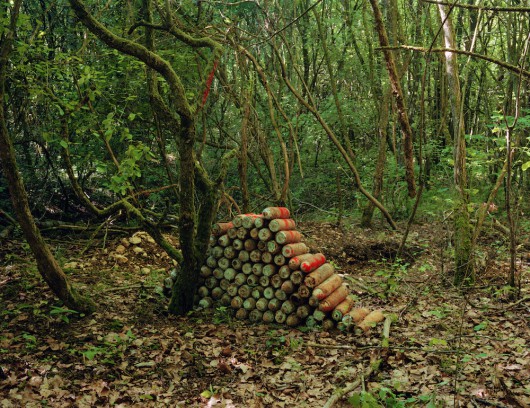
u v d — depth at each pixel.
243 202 8.48
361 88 15.06
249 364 4.85
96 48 9.08
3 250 7.70
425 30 12.48
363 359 4.84
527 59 11.53
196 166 6.11
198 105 5.66
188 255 5.96
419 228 10.72
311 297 5.75
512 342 5.06
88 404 4.03
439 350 4.79
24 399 3.96
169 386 4.44
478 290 6.78
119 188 5.77
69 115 6.61
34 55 6.54
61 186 10.20
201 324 5.88
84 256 8.05
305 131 13.24
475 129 14.08
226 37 8.02
